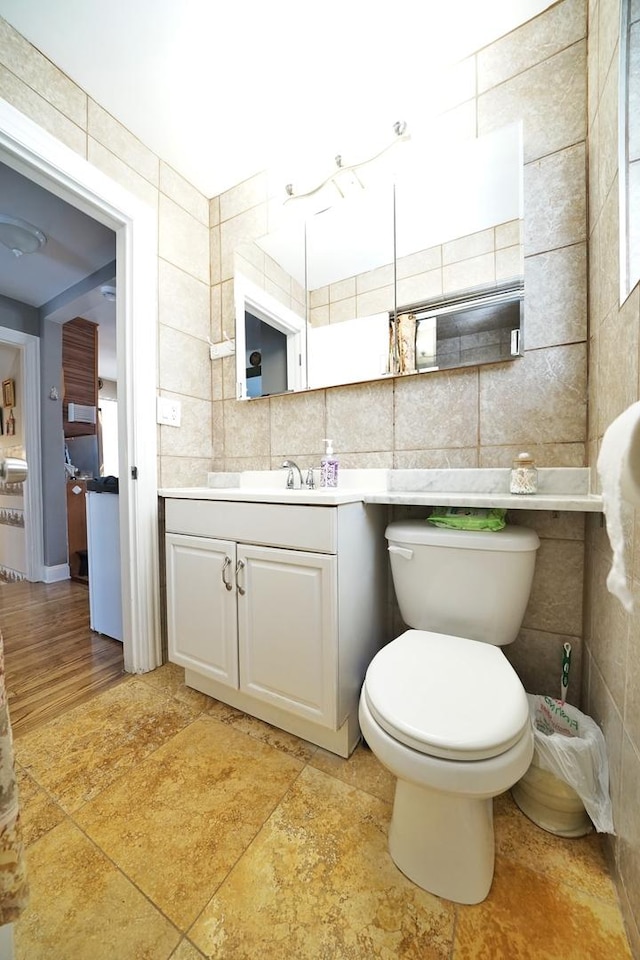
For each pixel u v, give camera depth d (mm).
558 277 1123
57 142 1226
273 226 1636
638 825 615
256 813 879
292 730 1150
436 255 1314
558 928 655
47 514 2883
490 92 1204
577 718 931
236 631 1190
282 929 655
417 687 750
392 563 1124
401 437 1375
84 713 1256
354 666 1086
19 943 633
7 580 3133
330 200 1498
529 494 1054
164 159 1606
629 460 353
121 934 646
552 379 1136
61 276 2469
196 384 1763
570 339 1109
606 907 688
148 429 1525
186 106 1380
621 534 386
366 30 1156
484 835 725
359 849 796
